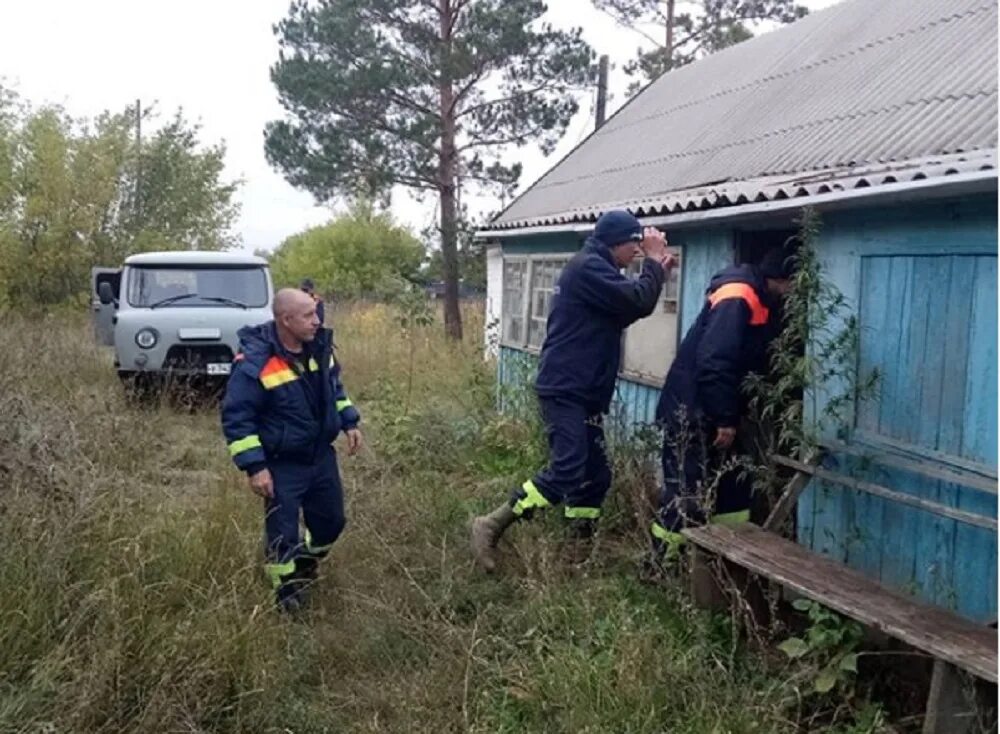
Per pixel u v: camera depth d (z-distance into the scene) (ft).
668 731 11.94
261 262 38.78
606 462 18.93
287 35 63.26
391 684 13.76
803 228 16.21
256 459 15.74
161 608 13.87
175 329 34.60
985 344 13.75
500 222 34.27
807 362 15.89
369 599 16.06
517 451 25.08
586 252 18.13
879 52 23.49
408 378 38.29
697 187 23.31
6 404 18.16
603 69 60.03
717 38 76.48
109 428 21.27
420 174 64.13
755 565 14.10
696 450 17.44
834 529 16.98
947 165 14.11
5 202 65.82
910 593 14.78
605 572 17.79
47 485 15.83
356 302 79.82
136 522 15.80
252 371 15.88
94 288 42.96
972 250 13.96
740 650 14.49
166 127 77.20
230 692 12.83
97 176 67.72
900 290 15.40
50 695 11.75
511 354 33.55
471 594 16.70
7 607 12.75
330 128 63.36
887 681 13.80
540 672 13.38
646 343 24.57
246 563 15.78
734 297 16.72
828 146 20.02
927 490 14.80
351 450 17.98
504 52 61.93
